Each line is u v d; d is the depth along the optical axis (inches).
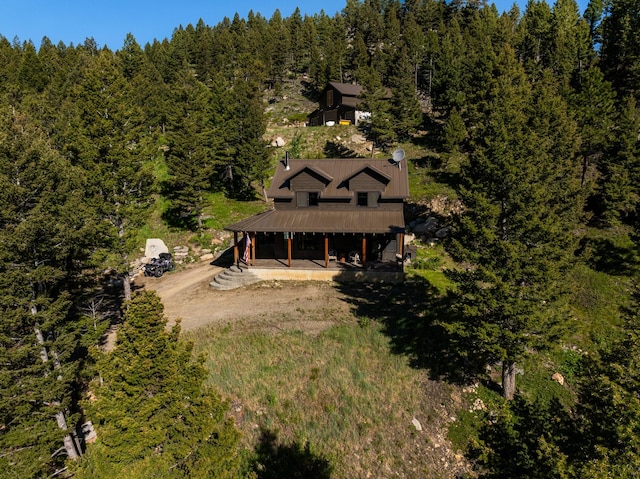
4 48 3090.6
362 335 912.3
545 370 885.2
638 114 1588.3
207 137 1856.5
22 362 622.5
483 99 1649.9
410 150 2098.9
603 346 953.5
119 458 406.0
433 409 771.4
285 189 1327.5
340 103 2541.8
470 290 780.0
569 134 1088.8
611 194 1311.5
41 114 1638.8
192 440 424.5
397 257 1302.9
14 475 576.4
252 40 4050.2
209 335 924.0
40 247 619.2
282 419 740.7
